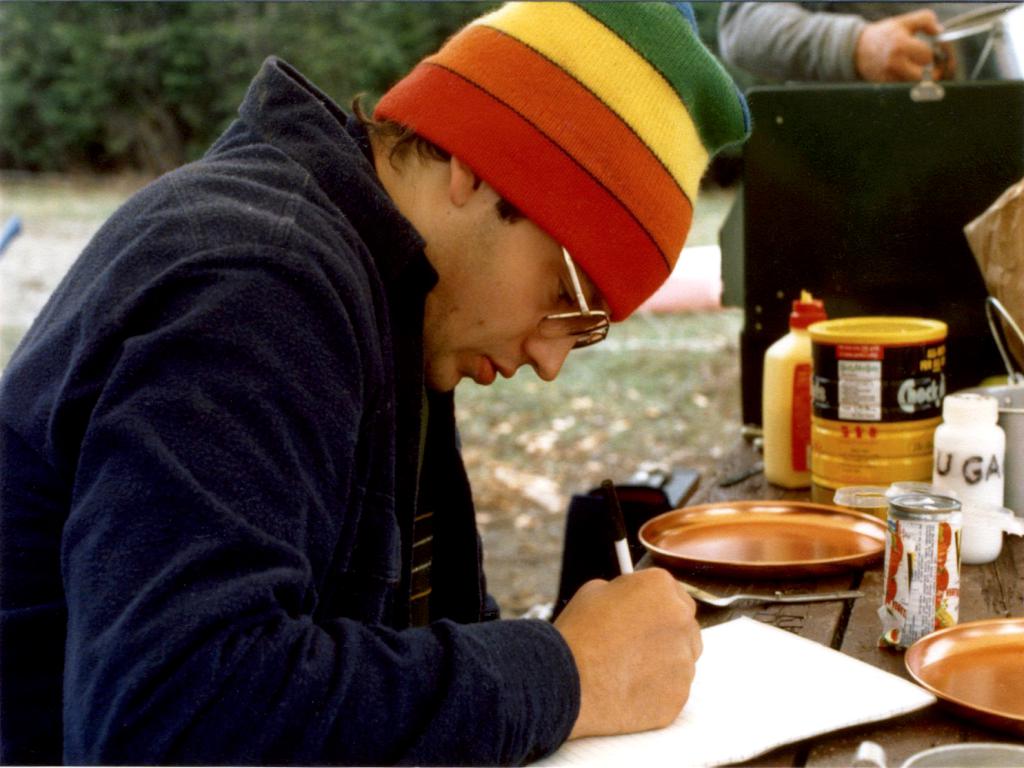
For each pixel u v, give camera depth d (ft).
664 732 3.98
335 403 3.69
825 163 8.32
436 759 3.51
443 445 5.66
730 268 9.48
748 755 3.84
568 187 4.33
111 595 3.31
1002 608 5.26
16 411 4.03
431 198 4.50
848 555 5.88
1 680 4.09
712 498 7.31
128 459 3.40
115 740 3.27
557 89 4.34
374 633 3.67
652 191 4.43
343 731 3.41
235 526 3.36
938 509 4.74
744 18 10.61
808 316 7.36
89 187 44.09
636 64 4.43
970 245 7.59
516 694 3.66
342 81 39.58
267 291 3.66
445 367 4.72
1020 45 9.52
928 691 4.20
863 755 3.71
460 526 5.79
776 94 8.32
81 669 3.33
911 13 9.95
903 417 6.69
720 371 24.89
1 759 4.09
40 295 28.96
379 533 4.28
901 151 8.16
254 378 3.53
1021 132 7.99
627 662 3.99
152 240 3.84
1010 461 6.39
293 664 3.37
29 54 44.21
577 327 4.57
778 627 5.07
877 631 5.00
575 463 20.10
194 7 42.42
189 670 3.24
